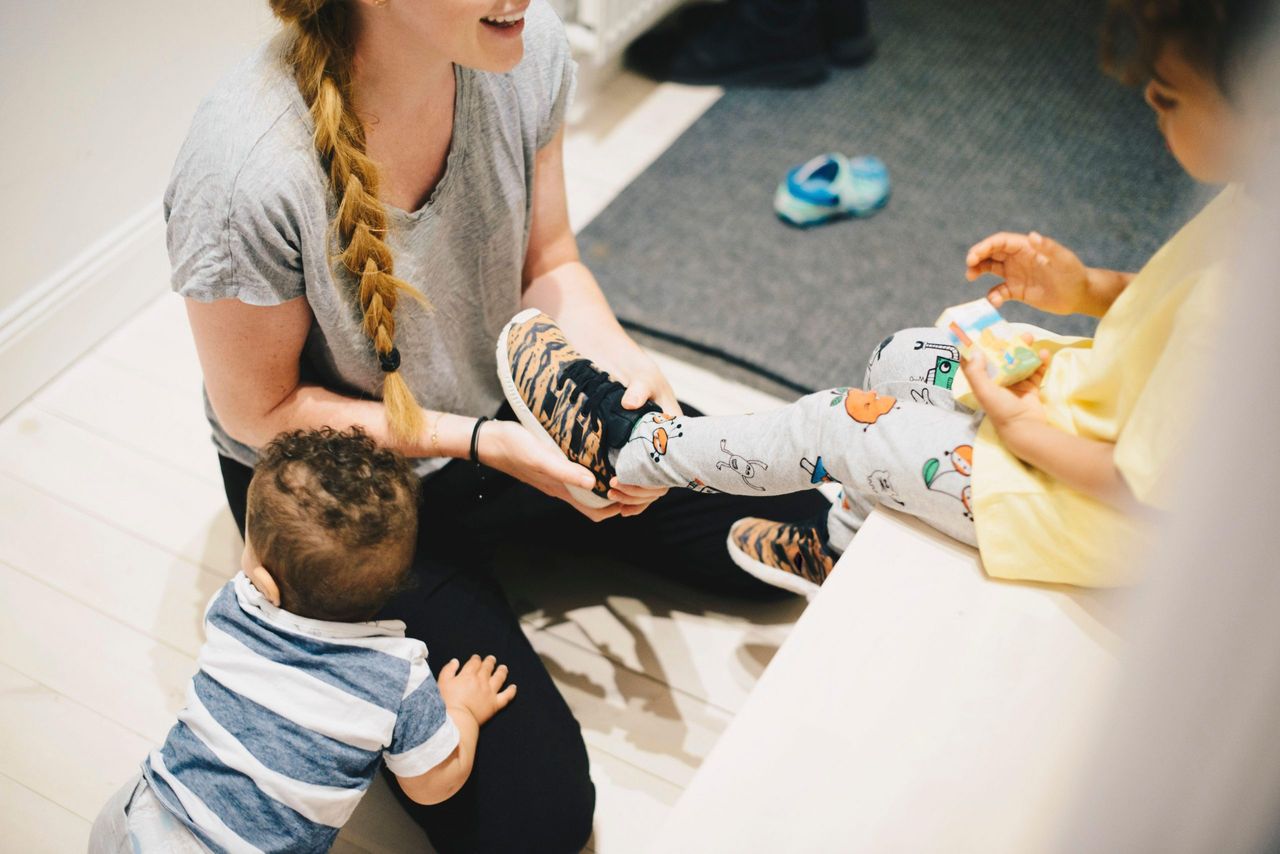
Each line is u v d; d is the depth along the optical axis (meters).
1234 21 0.54
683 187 1.99
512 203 1.09
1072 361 0.80
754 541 1.22
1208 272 0.63
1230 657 0.50
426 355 1.11
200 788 0.92
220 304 0.94
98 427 1.53
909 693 0.74
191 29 1.56
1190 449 0.50
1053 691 0.74
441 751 0.98
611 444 1.04
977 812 0.69
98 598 1.34
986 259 0.92
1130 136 2.14
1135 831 0.58
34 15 1.34
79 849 1.13
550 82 1.08
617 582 1.40
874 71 2.29
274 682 0.93
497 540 1.29
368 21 0.88
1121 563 0.74
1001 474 0.78
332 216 0.94
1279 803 0.55
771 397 1.64
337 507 0.91
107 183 1.56
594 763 1.22
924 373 0.92
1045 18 2.44
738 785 0.70
